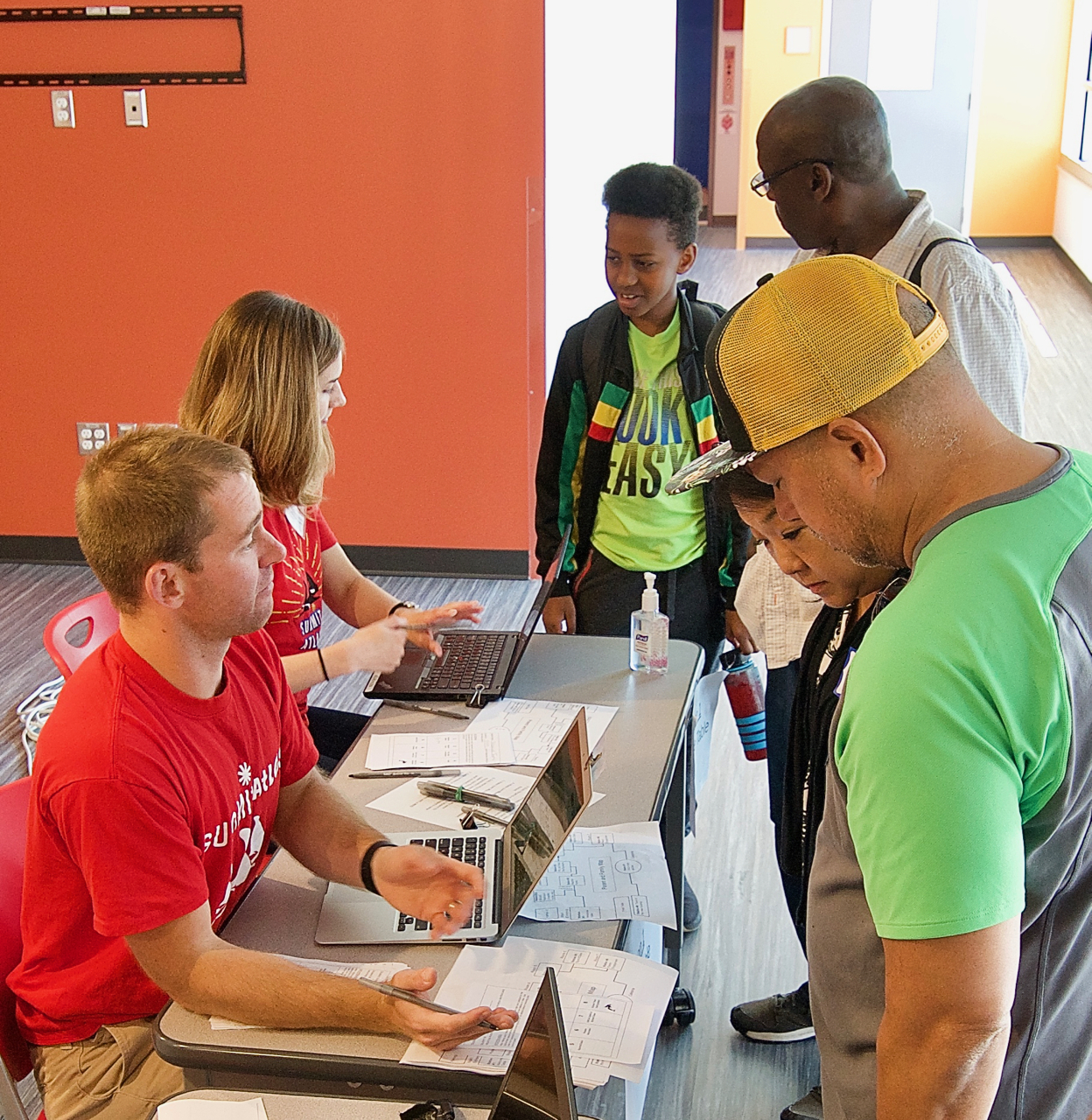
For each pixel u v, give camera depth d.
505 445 4.63
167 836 1.50
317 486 2.22
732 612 2.75
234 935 1.66
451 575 4.83
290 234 4.48
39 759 1.51
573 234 4.95
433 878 1.67
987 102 9.63
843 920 1.27
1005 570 1.03
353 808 1.82
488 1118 1.32
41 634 4.39
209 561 1.51
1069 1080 1.23
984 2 9.28
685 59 11.64
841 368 1.10
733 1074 2.44
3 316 4.71
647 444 2.67
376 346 4.57
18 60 4.40
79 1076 1.61
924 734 1.00
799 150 2.19
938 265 2.12
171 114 4.40
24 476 4.92
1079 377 6.85
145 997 1.60
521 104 4.22
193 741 1.58
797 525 1.41
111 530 1.49
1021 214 9.88
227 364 2.12
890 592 1.44
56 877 1.54
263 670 1.77
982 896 1.00
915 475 1.11
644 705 2.25
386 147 4.34
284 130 4.37
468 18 4.16
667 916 1.68
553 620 2.85
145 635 1.55
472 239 4.40
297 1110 1.41
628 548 2.74
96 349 4.72
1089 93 9.23
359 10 4.21
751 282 9.07
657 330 2.66
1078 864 1.12
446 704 2.27
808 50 9.62
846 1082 1.33
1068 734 1.02
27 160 4.51
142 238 4.56
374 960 1.59
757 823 3.29
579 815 1.71
